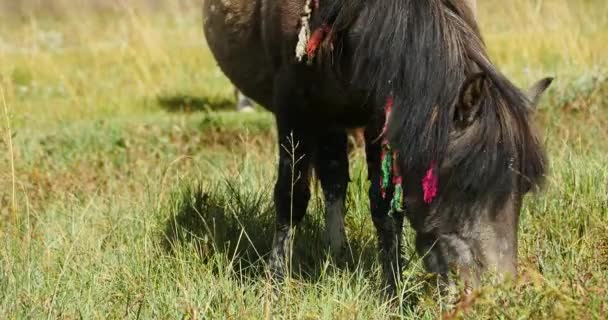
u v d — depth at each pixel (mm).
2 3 36656
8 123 10594
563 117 15031
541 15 24250
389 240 8805
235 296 8656
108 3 36250
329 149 10219
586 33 23516
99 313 8383
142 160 14422
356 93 8523
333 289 8852
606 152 12906
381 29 7770
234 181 11688
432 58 7430
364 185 11055
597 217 9875
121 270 9414
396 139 7492
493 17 26172
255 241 10297
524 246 9398
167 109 20422
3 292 8828
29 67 24609
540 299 7328
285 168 9461
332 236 10117
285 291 8625
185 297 8414
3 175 12539
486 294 6793
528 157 7094
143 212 11016
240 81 10844
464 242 7164
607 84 16422
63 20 34344
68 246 9992
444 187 7203
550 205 10266
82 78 22891
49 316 8203
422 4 7641
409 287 8602
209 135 16078
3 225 11320
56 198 12508
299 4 8938
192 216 10680
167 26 31625
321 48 8500
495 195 7039
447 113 7242
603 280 7926
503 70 19922
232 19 10414
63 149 15562
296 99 9172
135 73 22391
